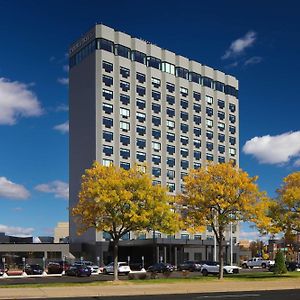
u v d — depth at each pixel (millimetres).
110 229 37188
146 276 44812
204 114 104125
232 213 40438
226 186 39375
